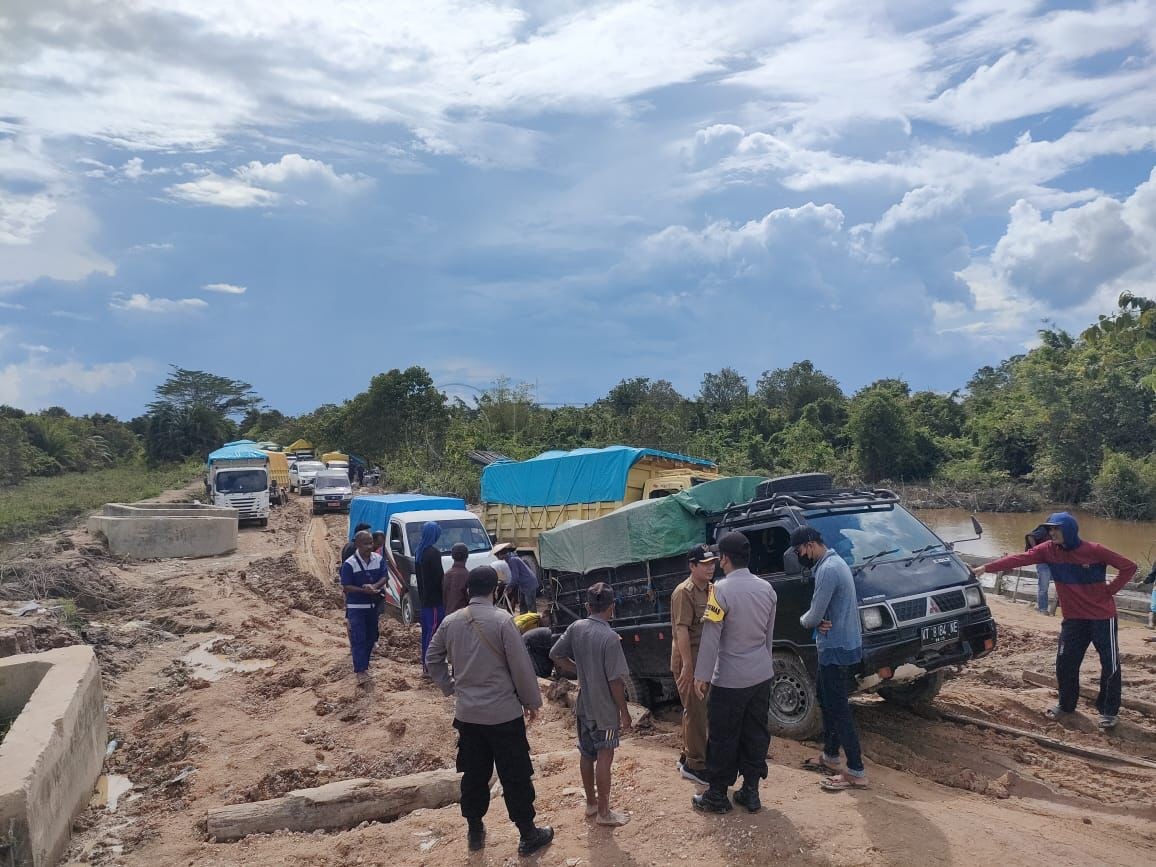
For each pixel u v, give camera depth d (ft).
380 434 179.52
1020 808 20.03
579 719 18.30
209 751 27.84
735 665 17.66
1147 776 22.26
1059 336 225.56
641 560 30.53
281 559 71.00
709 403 266.98
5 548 72.54
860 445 190.90
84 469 219.61
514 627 17.70
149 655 42.34
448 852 18.45
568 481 60.13
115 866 20.38
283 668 36.96
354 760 26.00
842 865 15.70
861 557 25.34
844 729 19.81
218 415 269.85
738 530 27.45
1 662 28.63
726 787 17.89
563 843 17.74
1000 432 178.29
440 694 31.71
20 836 18.67
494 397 197.47
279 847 20.44
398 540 49.70
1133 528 127.24
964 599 25.21
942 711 27.99
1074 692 27.22
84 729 25.67
